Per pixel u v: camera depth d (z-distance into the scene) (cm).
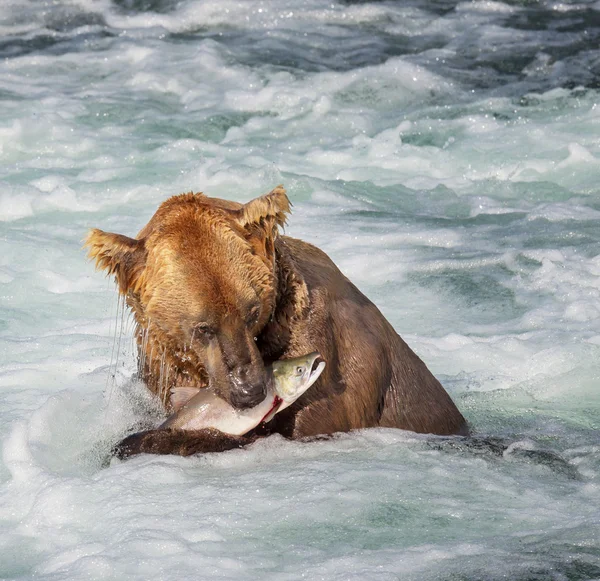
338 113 2414
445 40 3019
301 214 1778
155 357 901
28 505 858
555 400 1162
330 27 3144
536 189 1939
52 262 1552
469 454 966
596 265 1544
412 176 2028
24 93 2519
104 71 2728
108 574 739
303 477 888
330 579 731
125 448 924
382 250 1614
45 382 1159
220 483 879
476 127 2314
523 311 1411
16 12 3222
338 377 940
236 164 2022
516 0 3341
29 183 1919
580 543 781
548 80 2653
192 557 759
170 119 2353
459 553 770
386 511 840
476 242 1650
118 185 1897
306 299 897
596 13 3212
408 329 1362
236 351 836
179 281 833
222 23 3166
